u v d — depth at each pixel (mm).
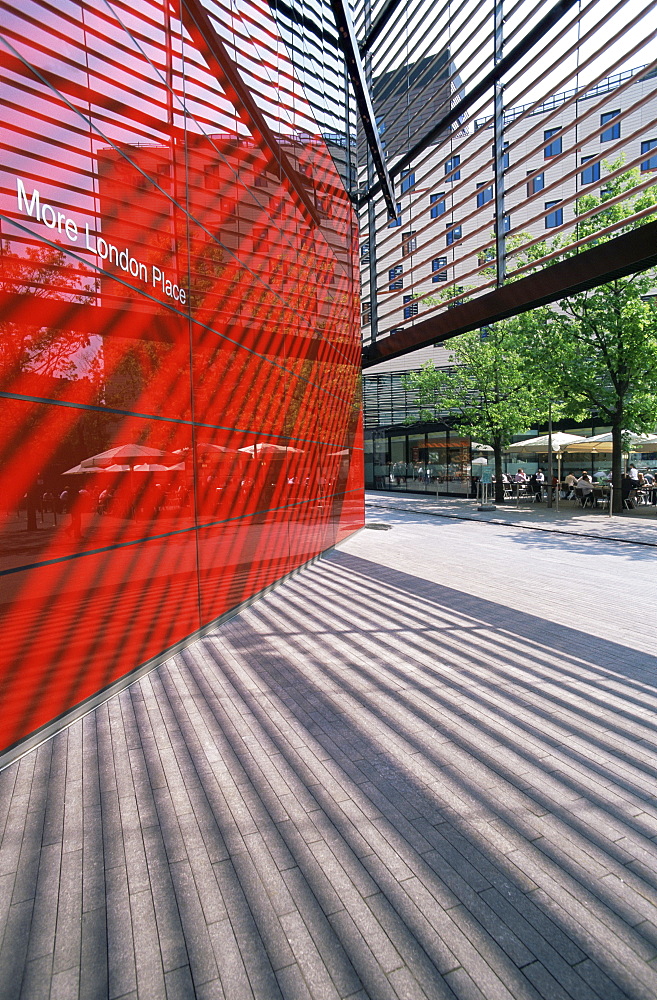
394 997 2029
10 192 3887
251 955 2213
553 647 5859
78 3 4625
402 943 2258
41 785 3432
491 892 2516
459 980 2094
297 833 2936
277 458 9289
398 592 8469
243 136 8047
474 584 8922
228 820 3059
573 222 7172
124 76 5270
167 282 6023
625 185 17234
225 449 7379
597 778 3428
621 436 20734
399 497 30734
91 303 4719
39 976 2133
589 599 7875
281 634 6539
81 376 4605
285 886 2568
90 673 4559
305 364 10914
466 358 24219
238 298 7887
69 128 4492
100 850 2832
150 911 2436
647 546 12664
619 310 16500
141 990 2070
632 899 2471
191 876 2641
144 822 3051
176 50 6270
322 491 11953
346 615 7289
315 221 11438
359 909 2430
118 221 5168
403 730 4070
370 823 3014
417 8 8789
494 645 5953
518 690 4770
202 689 4926
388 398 34469
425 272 37750
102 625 4754
